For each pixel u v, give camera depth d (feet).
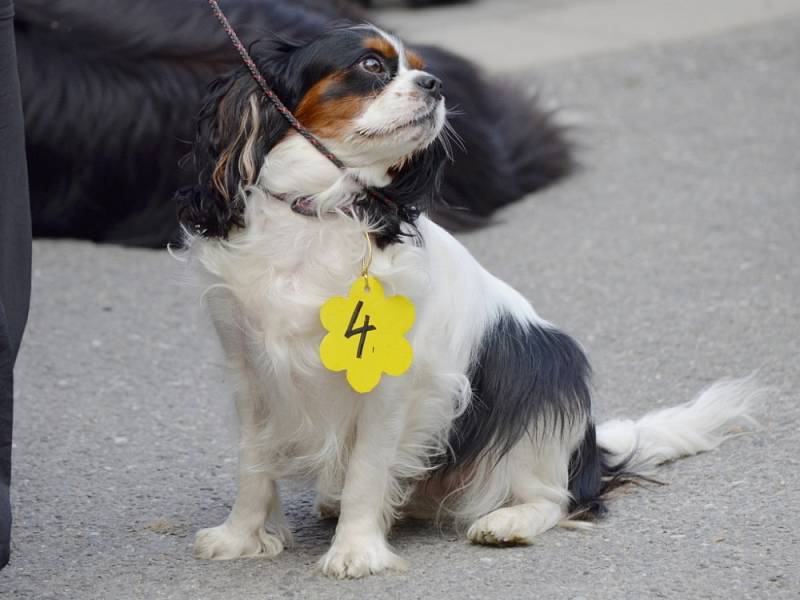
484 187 41.88
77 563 20.53
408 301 19.33
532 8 67.10
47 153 39.73
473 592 18.98
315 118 18.71
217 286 19.29
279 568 20.08
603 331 32.19
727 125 49.57
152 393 29.09
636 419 26.71
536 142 44.96
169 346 32.09
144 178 39.93
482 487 21.56
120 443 26.18
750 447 24.57
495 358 21.09
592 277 36.01
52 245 40.22
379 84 18.67
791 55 57.41
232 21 40.34
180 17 40.93
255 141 18.81
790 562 19.60
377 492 19.90
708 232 39.04
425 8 67.26
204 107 19.29
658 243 38.40
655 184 43.91
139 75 39.93
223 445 25.99
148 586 19.58
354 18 42.01
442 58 43.88
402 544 21.09
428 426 20.34
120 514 22.62
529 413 21.12
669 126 49.83
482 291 21.26
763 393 26.45
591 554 20.30
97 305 35.06
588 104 52.42
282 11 40.55
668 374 29.35
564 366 21.79
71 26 40.42
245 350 19.80
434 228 20.66
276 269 18.99
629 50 58.80
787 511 21.56
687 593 18.72
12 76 19.35
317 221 18.95
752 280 34.99
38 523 22.22
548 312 33.65
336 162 18.78
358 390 18.93
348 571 19.47
